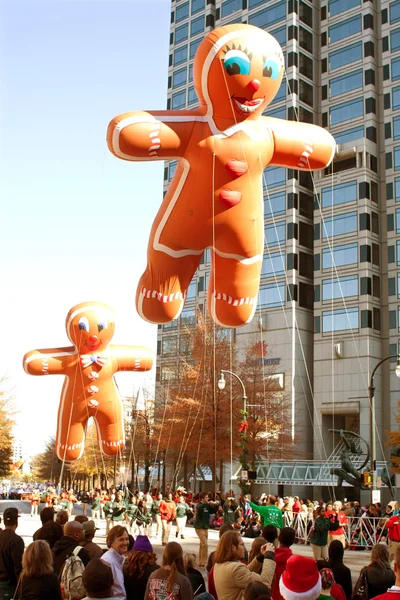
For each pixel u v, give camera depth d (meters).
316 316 58.88
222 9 71.62
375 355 56.00
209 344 41.94
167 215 11.90
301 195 61.22
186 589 6.02
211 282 12.59
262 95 11.48
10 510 7.90
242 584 6.38
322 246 59.62
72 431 25.00
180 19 75.88
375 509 23.08
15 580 7.46
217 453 40.19
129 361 25.22
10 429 58.03
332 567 7.62
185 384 41.88
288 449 44.69
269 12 65.81
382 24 61.75
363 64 61.28
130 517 23.72
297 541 24.00
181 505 24.09
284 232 60.28
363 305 56.25
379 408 55.09
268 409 42.72
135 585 6.76
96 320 24.38
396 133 59.06
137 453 50.75
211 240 11.96
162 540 21.27
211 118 11.62
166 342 58.16
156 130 11.34
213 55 11.27
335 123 61.97
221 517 29.80
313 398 56.88
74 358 25.11
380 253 58.25
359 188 58.25
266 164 12.10
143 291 12.38
